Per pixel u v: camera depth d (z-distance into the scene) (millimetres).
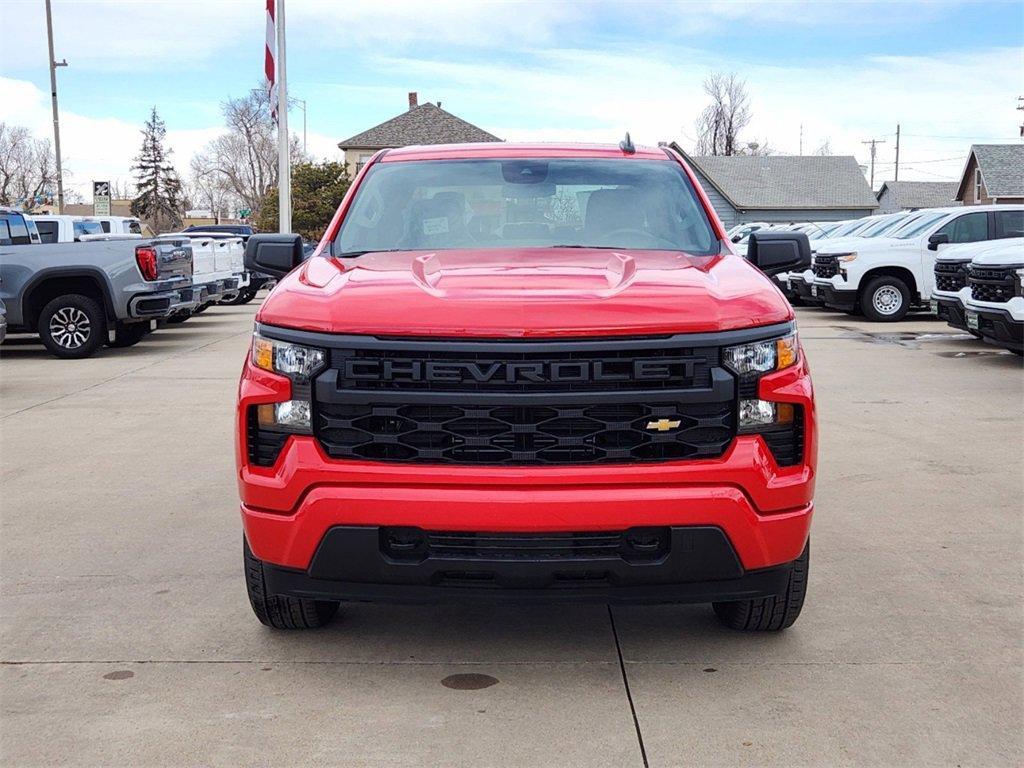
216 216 92438
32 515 5891
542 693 3543
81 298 13109
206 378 11297
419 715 3381
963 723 3307
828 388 10023
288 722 3338
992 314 10992
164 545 5305
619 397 3340
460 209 4660
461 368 3352
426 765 3055
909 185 91625
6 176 69000
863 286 17078
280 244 4629
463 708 3430
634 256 4191
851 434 7871
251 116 91875
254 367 3572
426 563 3363
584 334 3336
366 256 4305
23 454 7492
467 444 3359
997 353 12664
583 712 3395
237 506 6074
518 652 3910
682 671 3719
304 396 3443
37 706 3467
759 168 67250
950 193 90750
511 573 3350
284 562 3488
